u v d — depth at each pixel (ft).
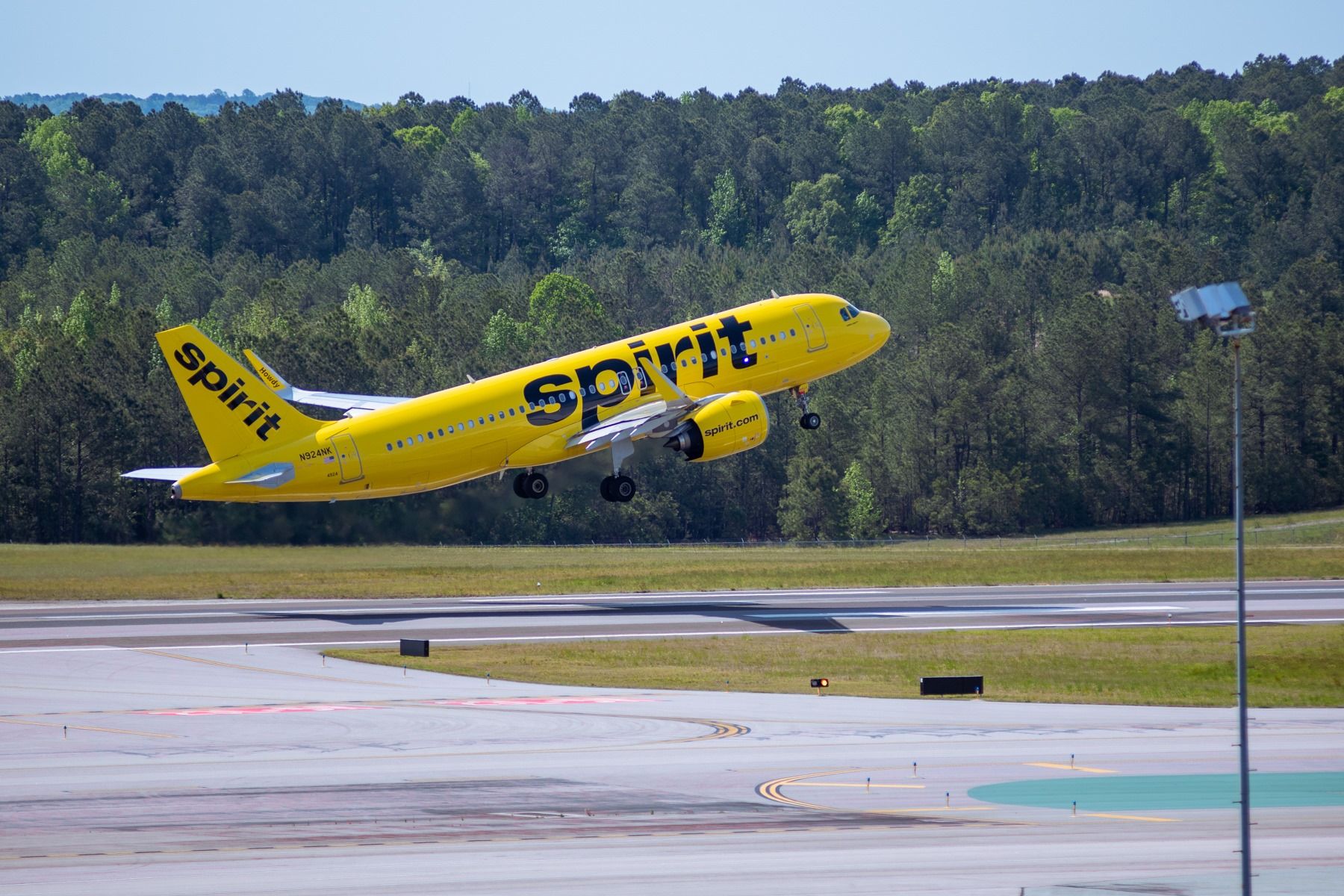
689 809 312.91
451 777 343.26
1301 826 300.20
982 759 364.17
